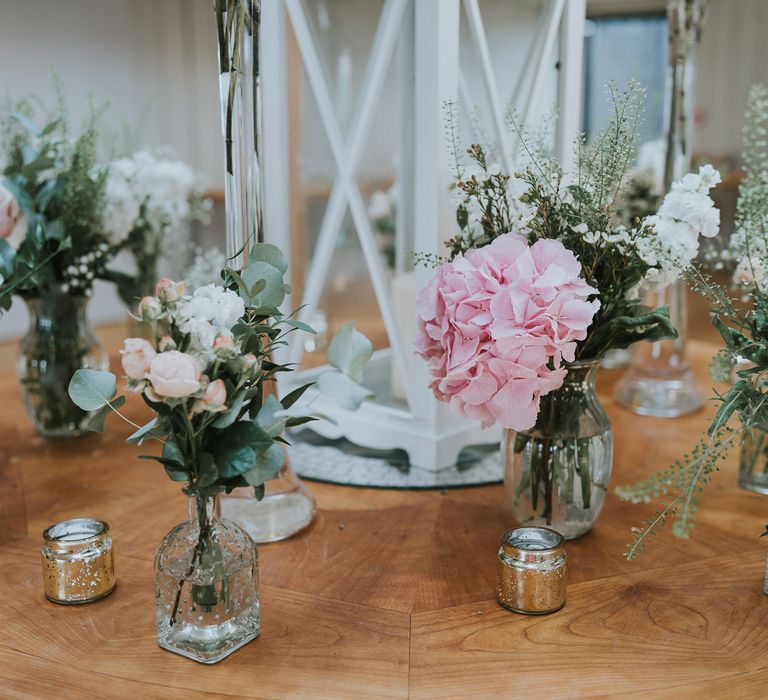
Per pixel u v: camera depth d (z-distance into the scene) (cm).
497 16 108
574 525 92
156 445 128
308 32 113
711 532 95
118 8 266
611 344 86
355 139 113
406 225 118
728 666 69
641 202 156
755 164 98
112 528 98
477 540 94
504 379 78
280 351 123
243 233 91
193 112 285
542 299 77
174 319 67
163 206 149
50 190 119
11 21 230
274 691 66
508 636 74
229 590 71
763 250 89
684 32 132
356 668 69
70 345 127
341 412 122
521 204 96
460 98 106
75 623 77
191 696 66
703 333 204
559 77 118
